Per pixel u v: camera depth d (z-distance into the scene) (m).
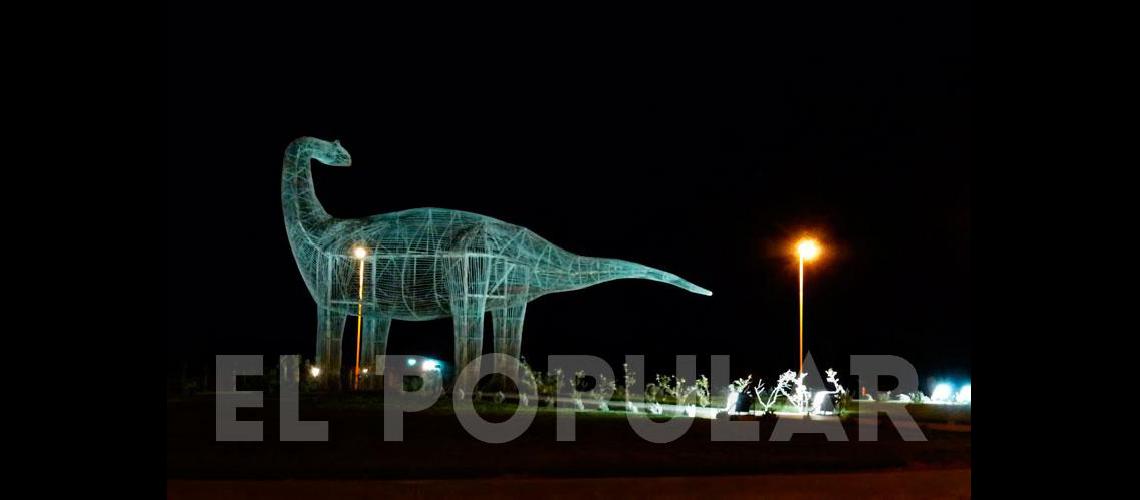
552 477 13.25
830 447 16.88
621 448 16.16
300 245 29.41
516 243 29.02
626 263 30.16
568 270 29.62
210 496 11.37
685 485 12.56
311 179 30.50
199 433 17.11
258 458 14.20
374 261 28.31
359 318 30.19
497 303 29.16
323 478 12.80
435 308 29.27
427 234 28.28
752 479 13.09
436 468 13.53
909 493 12.42
